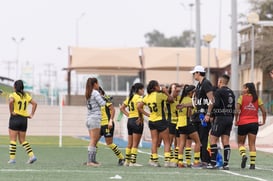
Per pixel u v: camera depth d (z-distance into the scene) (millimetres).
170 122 50906
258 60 137875
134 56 166875
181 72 174750
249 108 47812
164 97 47938
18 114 49188
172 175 41750
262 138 87250
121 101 143875
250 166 47969
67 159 56281
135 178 39594
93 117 47500
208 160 47844
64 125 121000
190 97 47969
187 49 167250
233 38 89938
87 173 42219
